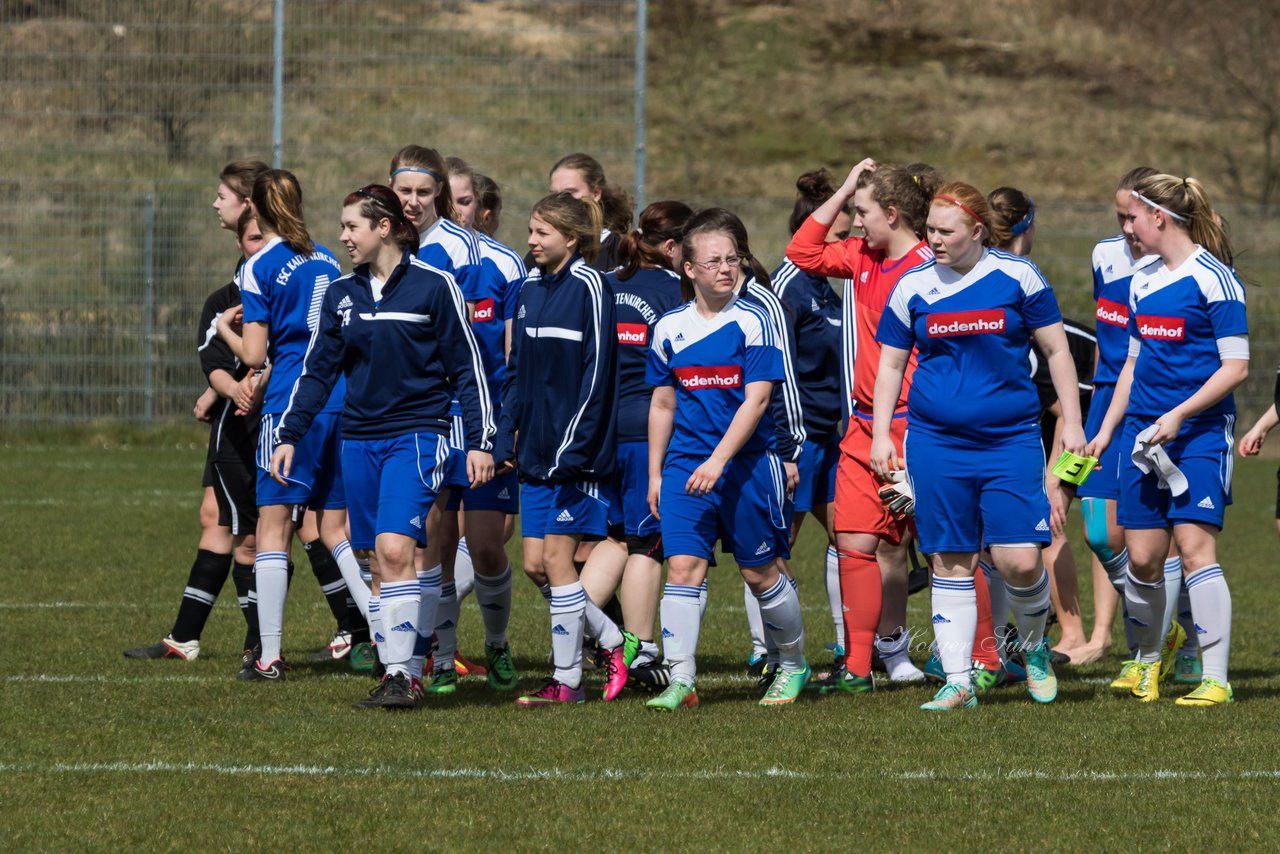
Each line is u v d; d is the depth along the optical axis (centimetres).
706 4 14588
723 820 1694
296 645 3016
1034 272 2241
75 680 2534
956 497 2275
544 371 2344
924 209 2428
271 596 2573
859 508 2444
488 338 2648
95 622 3142
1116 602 2920
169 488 5641
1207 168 12150
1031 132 12762
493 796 1781
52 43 7169
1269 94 12812
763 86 13275
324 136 7088
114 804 1738
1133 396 2377
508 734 2105
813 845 1609
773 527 2305
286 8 7138
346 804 1745
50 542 4328
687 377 2275
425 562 2406
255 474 2672
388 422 2303
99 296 7050
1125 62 14012
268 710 2273
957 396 2253
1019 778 1875
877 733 2120
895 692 2486
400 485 2280
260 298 2548
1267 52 13462
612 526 2561
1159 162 12294
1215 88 13375
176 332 7069
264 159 7156
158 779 1848
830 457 2769
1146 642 2428
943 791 1814
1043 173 12131
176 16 7138
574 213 2353
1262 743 2053
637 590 2462
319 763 1934
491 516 2503
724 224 2252
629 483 2488
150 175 7131
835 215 2520
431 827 1661
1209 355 2314
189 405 7094
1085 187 11938
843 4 14725
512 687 2570
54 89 7156
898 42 14262
